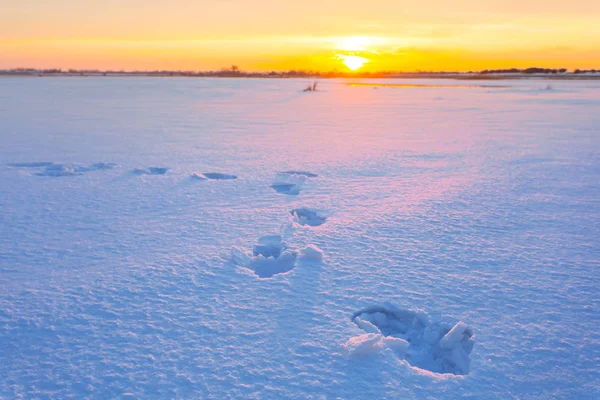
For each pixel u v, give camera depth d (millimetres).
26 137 14500
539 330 3859
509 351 3590
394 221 6551
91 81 81438
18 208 7105
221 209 7176
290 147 13250
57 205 7301
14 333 3758
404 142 14211
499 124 19047
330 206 7336
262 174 9734
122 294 4398
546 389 3199
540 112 24625
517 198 7738
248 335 3756
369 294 4434
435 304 4254
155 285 4582
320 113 24750
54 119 20000
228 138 15008
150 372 3307
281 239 5871
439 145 13578
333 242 5750
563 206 7254
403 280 4711
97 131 16297
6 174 9414
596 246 5633
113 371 3314
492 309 4172
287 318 4012
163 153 12094
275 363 3418
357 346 3500
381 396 3111
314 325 3908
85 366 3367
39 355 3494
